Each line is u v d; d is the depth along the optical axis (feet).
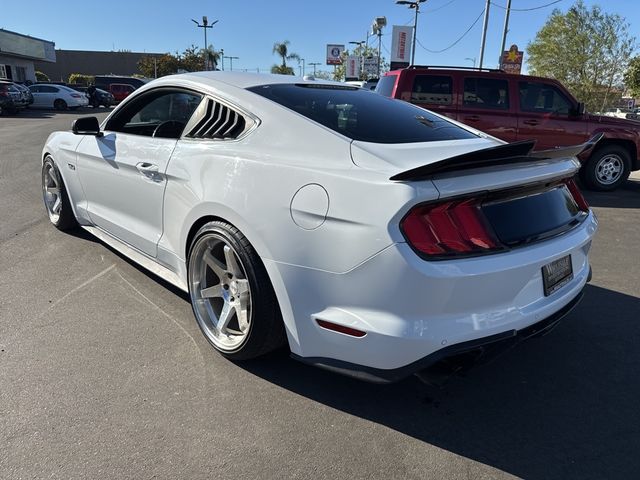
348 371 7.90
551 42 91.56
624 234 19.88
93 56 251.39
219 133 10.00
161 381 9.20
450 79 27.43
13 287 12.86
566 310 8.95
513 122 27.25
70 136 15.19
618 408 8.88
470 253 7.36
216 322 10.18
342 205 7.54
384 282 7.22
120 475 7.05
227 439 7.84
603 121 27.84
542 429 8.31
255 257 8.77
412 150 8.58
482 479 7.23
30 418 8.11
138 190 11.74
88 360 9.75
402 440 7.97
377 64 118.21
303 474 7.21
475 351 7.52
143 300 12.32
